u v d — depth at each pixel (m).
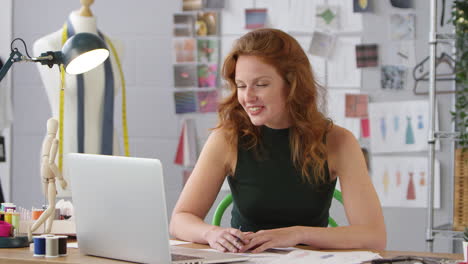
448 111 3.28
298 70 1.72
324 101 1.92
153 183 1.25
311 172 1.78
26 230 1.67
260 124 1.71
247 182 1.82
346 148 1.79
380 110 3.36
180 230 1.71
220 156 1.85
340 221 3.34
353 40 3.38
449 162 3.28
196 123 3.52
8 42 3.69
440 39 3.04
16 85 3.68
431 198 3.03
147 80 3.57
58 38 2.98
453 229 2.98
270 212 1.81
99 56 1.70
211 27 3.51
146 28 3.57
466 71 2.96
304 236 1.54
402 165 3.33
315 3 3.42
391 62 3.35
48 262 1.32
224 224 3.48
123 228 1.33
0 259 1.36
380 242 1.66
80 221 1.43
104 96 3.03
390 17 3.35
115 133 3.08
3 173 3.68
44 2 3.68
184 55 3.53
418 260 1.33
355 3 3.38
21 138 3.68
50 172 1.59
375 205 1.74
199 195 1.83
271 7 3.46
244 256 1.39
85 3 3.05
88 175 1.39
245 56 1.70
